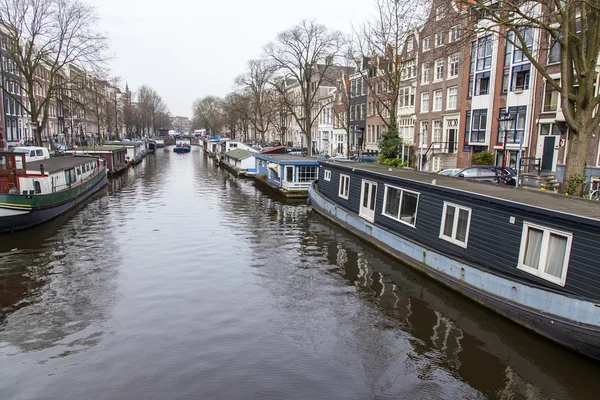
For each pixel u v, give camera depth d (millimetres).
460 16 14609
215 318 9594
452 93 31281
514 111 25500
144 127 118062
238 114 71062
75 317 9594
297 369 7566
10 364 7660
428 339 8703
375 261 13719
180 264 13352
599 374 7344
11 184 18234
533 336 8430
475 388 7062
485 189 11594
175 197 27250
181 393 6820
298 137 71500
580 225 7660
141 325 9211
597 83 19703
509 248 9273
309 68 42688
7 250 14750
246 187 32625
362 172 16609
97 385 7031
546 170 23156
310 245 15664
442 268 11211
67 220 19781
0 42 35500
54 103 60438
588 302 7289
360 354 8125
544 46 21641
